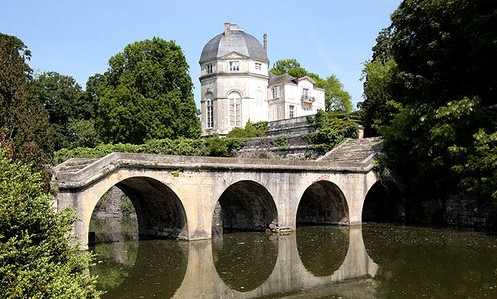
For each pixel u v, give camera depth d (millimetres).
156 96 43844
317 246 21969
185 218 22719
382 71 38750
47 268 8508
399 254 19562
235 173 23812
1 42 15023
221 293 14023
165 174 21609
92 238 24438
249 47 57750
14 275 7828
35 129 15094
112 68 45344
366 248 21188
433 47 26609
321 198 30281
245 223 28297
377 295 13445
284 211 25969
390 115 34062
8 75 14703
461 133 25516
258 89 58125
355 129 36750
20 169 9273
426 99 28266
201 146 40375
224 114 56688
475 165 24312
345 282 15180
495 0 24016
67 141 51719
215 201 23188
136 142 43719
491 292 13375
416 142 28516
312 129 42188
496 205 26625
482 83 26656
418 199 30625
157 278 15820
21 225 8727
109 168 19984
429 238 23750
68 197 19000
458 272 15977
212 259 18984
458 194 28594
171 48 45812
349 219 28906
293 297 13555
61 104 54062
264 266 17750
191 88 46938
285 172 25891
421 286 14281
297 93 60438
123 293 13898
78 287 8805
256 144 41250
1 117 14258
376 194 33250
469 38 24844
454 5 25234
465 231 26203
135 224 31344
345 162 28594
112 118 42938
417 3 27609
